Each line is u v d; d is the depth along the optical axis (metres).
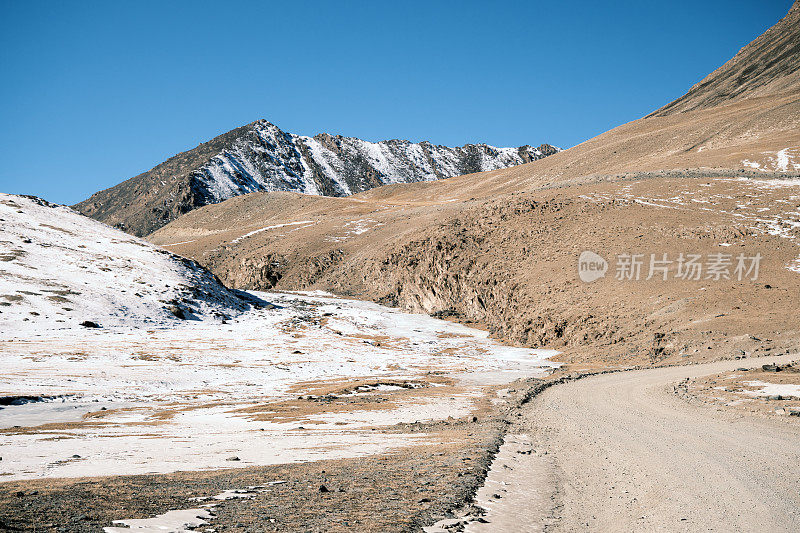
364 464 15.94
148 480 13.79
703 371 41.28
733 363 43.59
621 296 71.56
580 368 55.91
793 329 48.72
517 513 10.48
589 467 15.32
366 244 160.50
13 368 54.34
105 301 92.69
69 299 89.25
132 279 107.38
